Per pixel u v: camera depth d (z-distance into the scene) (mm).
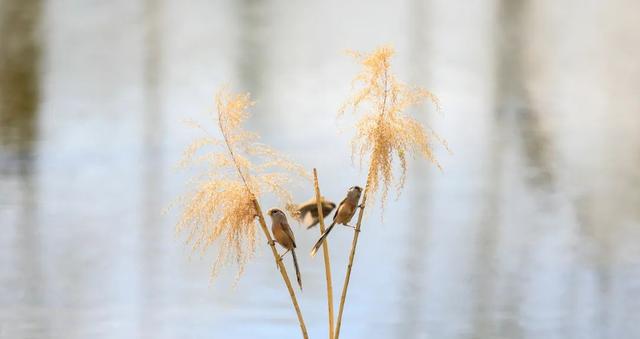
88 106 20266
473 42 27250
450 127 18938
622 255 11773
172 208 13633
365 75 5293
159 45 26703
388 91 5230
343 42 26906
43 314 9656
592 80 23234
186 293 10398
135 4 32938
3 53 25406
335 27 29188
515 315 9844
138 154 16734
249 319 9594
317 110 19875
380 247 12156
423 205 14125
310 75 23031
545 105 20859
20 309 9820
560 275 11039
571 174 15820
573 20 30906
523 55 25828
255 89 21594
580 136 18406
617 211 13703
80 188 14664
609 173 15875
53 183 14977
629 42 27484
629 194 14586
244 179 5180
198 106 20266
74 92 21516
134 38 27641
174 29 28828
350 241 12445
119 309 9852
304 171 5324
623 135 18500
